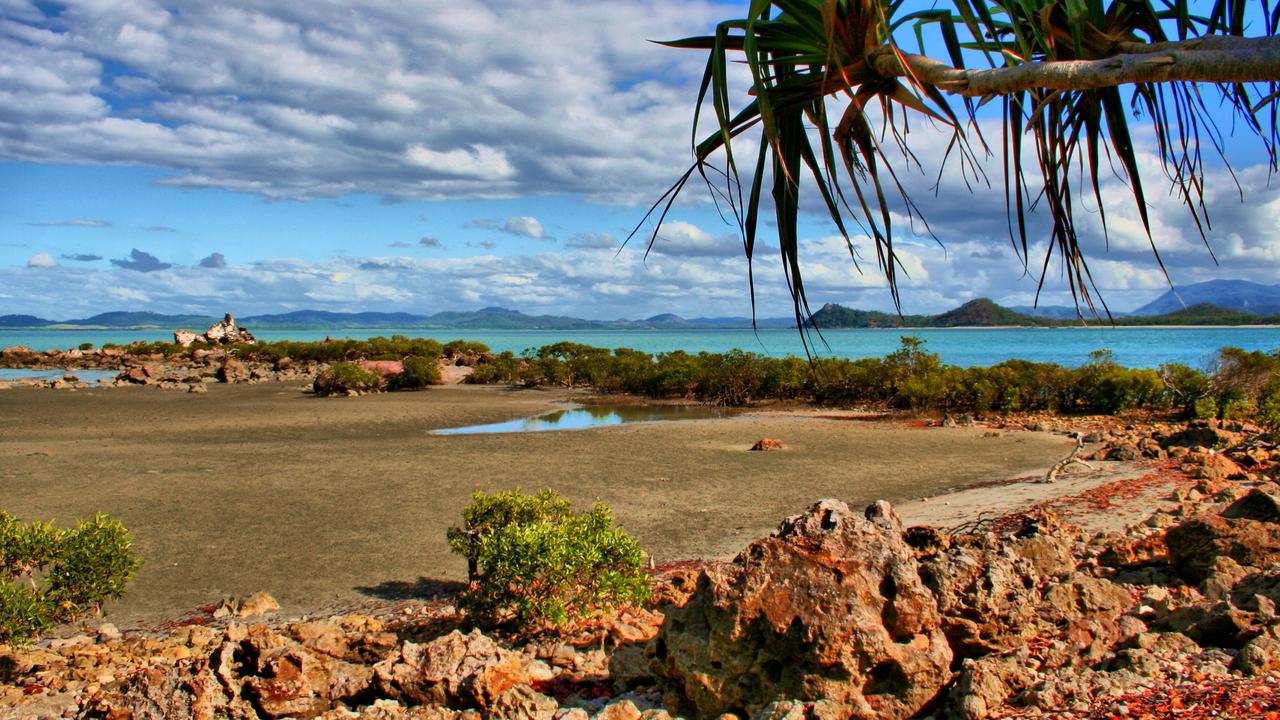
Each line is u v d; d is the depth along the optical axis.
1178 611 6.50
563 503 10.70
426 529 13.98
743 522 14.15
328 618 9.75
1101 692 5.06
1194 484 15.12
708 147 3.75
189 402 36.56
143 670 6.48
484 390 44.22
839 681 5.05
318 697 6.56
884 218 3.74
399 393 42.41
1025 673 5.34
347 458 21.09
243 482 17.92
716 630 5.29
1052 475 17.27
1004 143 3.77
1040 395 32.06
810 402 35.50
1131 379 29.89
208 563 12.11
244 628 8.58
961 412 30.75
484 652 6.59
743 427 27.14
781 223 3.71
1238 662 5.27
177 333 85.44
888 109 3.94
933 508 14.80
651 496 16.31
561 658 7.62
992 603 5.78
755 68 3.39
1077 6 3.54
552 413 32.81
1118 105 3.81
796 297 3.70
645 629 8.30
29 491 16.94
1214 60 3.19
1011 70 3.49
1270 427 22.92
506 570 8.64
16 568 8.62
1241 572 7.86
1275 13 3.75
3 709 6.68
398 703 6.11
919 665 5.10
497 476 18.53
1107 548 9.61
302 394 41.19
